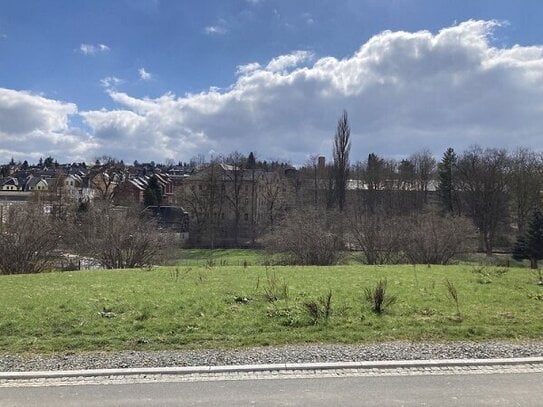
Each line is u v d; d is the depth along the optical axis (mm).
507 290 13609
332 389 5977
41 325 9688
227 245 72125
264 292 13016
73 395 5859
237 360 7207
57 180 72688
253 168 85812
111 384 6242
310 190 75438
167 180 125250
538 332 8922
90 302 11852
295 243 37156
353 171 80312
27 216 31531
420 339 8500
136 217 39969
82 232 35938
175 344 8289
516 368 6766
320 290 13602
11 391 6012
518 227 64312
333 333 8836
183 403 5582
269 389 6000
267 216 71500
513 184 64750
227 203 78750
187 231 73250
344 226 39250
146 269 22547
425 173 80938
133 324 9688
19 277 19219
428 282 15438
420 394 5781
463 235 36562
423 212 49812
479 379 6305
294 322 9680
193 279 16750
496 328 9172
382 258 36719
